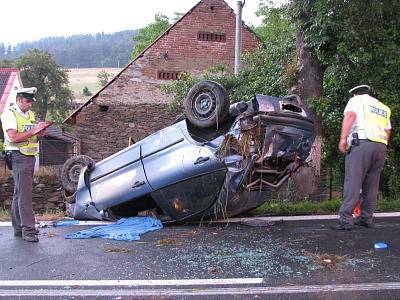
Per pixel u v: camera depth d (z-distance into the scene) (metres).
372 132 6.42
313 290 4.32
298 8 9.56
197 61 22.67
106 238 6.40
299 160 7.30
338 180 12.44
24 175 6.31
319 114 10.05
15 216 6.55
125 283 4.59
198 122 7.18
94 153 21.92
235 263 5.13
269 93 12.88
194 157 6.93
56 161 31.89
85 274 4.87
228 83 15.23
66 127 23.27
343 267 4.92
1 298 4.31
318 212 8.34
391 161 10.64
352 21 9.32
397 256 5.28
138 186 7.39
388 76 10.00
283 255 5.39
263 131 6.79
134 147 7.71
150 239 6.31
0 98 35.84
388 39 9.74
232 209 7.34
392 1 9.38
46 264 5.23
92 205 7.91
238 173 6.77
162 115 21.94
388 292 4.26
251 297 4.21
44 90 56.88
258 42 23.06
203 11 22.72
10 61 61.62
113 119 21.92
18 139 6.23
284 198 10.23
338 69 10.24
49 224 7.52
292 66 10.36
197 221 7.43
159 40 22.33
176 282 4.59
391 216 7.74
